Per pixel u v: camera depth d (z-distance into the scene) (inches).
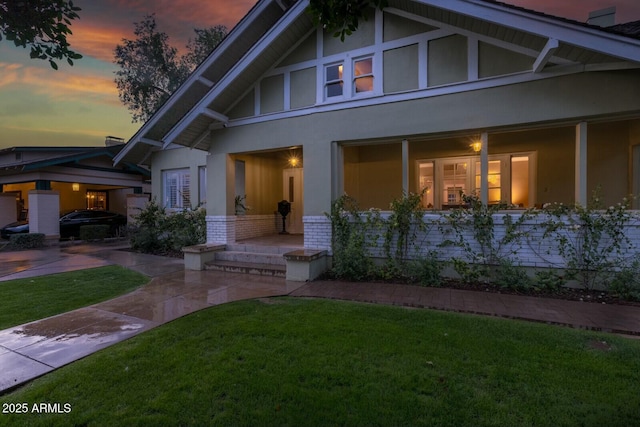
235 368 109.2
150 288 219.1
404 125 240.2
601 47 169.2
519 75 209.5
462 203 300.7
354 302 186.1
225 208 312.7
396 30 243.8
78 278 253.0
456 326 145.7
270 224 397.7
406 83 241.0
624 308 169.9
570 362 112.4
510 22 185.0
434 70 233.0
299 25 261.4
